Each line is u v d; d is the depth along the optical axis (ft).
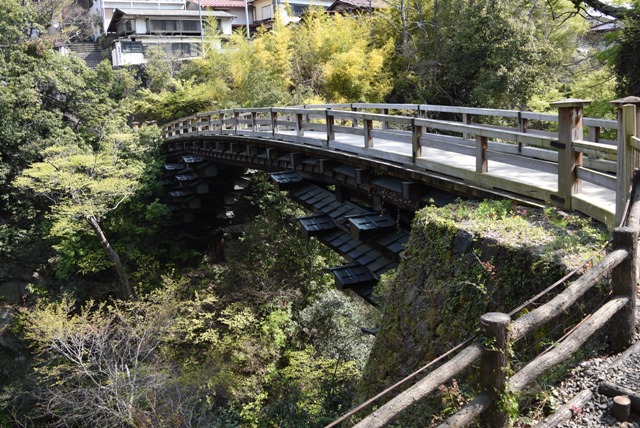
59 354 38.60
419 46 81.35
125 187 55.57
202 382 36.19
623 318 10.99
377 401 17.21
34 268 61.67
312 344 43.29
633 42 41.60
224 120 54.34
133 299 52.21
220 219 68.13
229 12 136.56
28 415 45.96
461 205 19.06
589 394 10.14
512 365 12.63
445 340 15.24
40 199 65.00
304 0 130.41
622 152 14.16
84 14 129.90
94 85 75.36
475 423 9.80
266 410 34.35
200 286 56.49
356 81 77.30
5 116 64.75
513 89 61.77
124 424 32.73
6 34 68.64
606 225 14.92
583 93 54.19
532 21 67.15
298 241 55.21
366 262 28.30
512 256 13.99
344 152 31.01
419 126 24.41
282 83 84.53
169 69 102.53
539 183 18.56
